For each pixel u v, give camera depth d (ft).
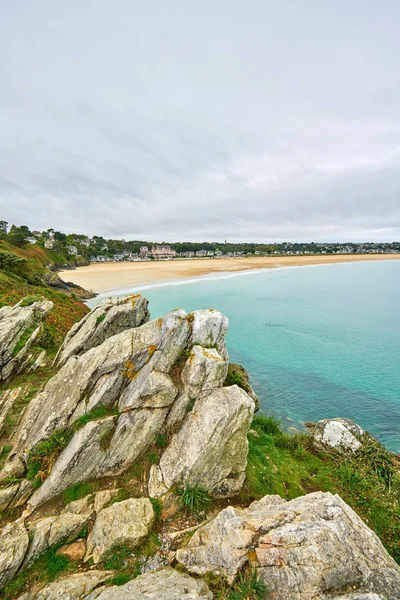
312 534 22.59
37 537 27.35
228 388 37.99
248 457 43.91
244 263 602.03
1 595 23.82
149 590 21.80
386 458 48.34
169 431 37.52
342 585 20.52
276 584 21.17
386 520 36.35
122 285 276.82
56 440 35.78
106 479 34.19
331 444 51.29
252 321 165.99
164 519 30.60
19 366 55.88
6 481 32.65
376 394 85.56
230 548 23.81
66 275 348.18
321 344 128.98
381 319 171.63
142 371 40.88
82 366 44.04
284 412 74.95
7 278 114.93
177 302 208.33
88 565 26.22
